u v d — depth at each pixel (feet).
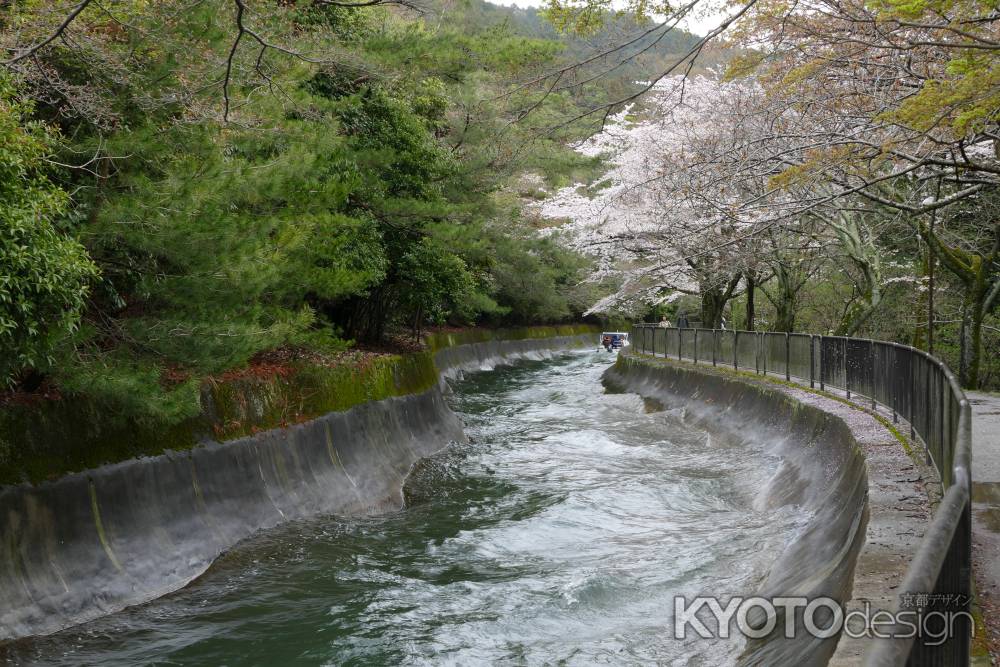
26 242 19.75
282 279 34.71
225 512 31.53
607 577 28.53
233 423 33.76
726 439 54.03
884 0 24.73
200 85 28.89
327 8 47.62
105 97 27.73
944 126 29.96
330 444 39.96
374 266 51.34
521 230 117.80
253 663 22.33
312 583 28.48
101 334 27.30
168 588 26.94
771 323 110.93
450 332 123.44
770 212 40.83
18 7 24.89
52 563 24.17
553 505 39.65
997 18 25.20
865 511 22.89
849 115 34.86
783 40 34.68
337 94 51.42
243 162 29.86
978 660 13.24
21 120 23.68
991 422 35.63
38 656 21.77
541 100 29.84
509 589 27.96
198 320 28.04
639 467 48.55
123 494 27.43
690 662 21.63
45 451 25.05
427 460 49.01
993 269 63.62
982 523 20.90
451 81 66.13
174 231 25.43
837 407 41.32
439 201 58.65
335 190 37.65
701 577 28.43
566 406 78.02
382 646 23.49
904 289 77.82
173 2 27.09
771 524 33.81
